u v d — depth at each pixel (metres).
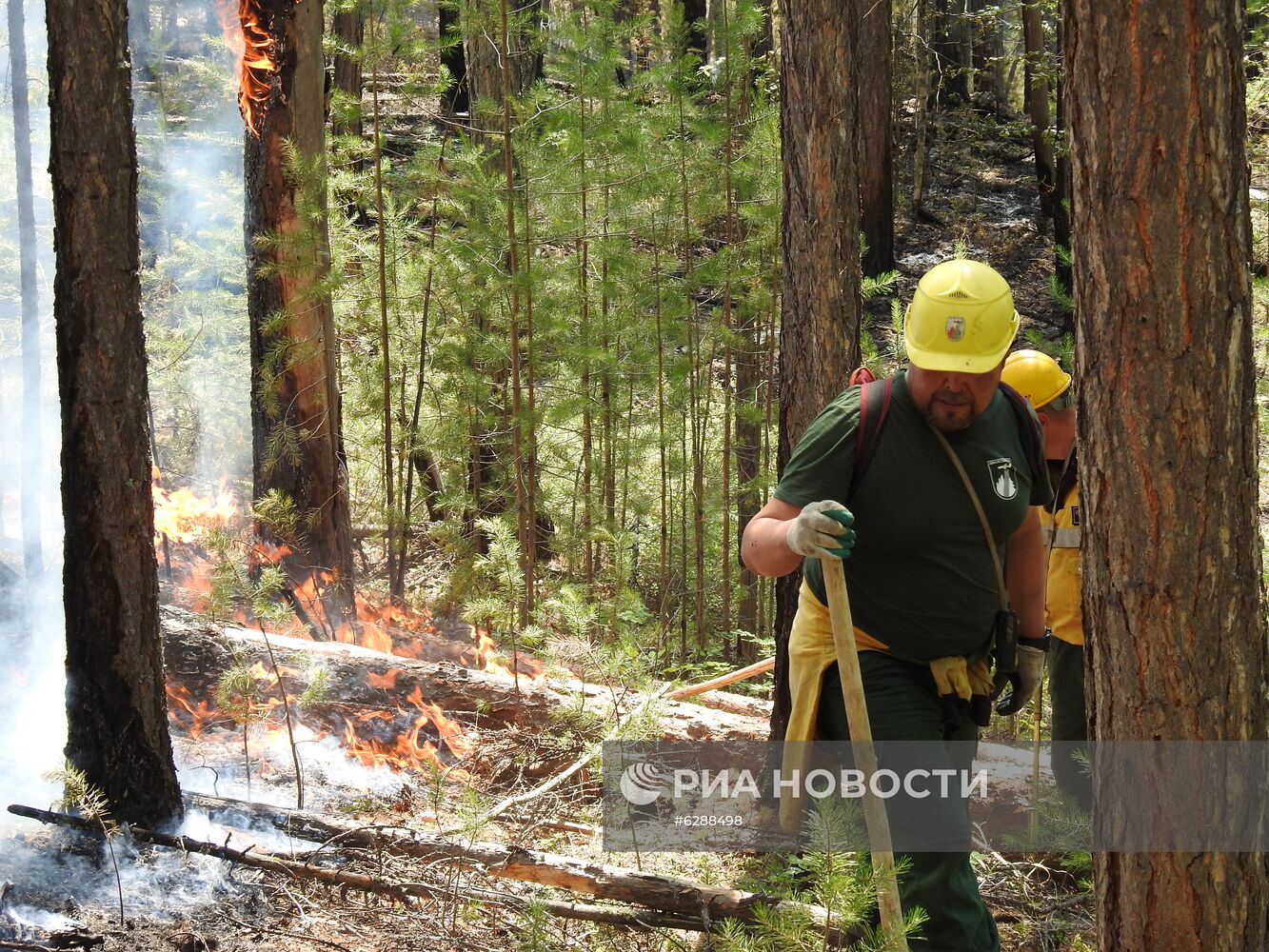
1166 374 2.08
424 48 7.66
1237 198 2.06
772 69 11.52
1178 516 2.11
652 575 9.22
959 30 22.50
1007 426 3.00
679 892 3.21
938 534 2.88
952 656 3.01
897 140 22.05
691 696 5.71
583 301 8.45
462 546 7.49
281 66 7.07
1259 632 2.19
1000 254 18.28
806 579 3.10
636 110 8.53
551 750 4.65
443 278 8.26
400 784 4.50
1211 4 1.99
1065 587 3.86
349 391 8.88
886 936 2.57
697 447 8.49
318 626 6.27
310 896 3.44
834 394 4.05
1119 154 2.06
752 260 8.52
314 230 7.04
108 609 3.51
